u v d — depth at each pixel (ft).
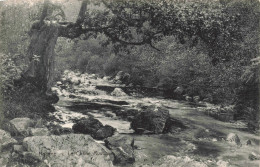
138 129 18.79
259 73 17.78
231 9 18.06
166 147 16.93
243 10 17.92
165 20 19.16
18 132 18.26
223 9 18.17
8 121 19.34
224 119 18.38
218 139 17.30
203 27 18.62
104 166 15.62
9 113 19.69
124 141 16.79
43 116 19.75
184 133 18.03
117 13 19.77
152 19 19.39
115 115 19.76
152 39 19.72
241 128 18.07
